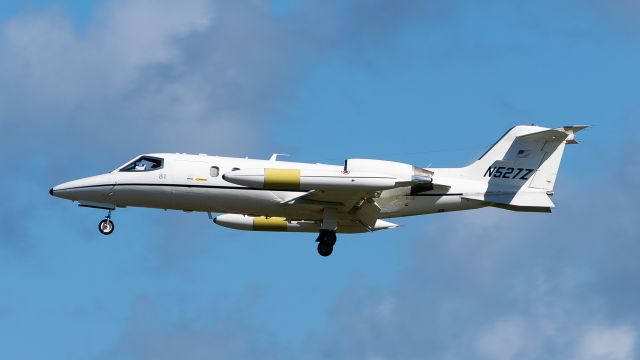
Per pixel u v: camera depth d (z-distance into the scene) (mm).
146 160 98562
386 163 94562
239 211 98750
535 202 101125
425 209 100938
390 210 100312
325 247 97188
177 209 99375
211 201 97812
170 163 97938
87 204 99000
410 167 95000
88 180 98750
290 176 91250
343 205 96875
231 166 97938
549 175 101688
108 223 100125
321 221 100500
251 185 91562
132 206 99562
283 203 97000
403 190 99562
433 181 100312
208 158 98688
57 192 98875
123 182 97750
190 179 97375
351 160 94375
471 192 100938
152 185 97625
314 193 94250
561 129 99000
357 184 91188
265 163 98625
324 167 98562
